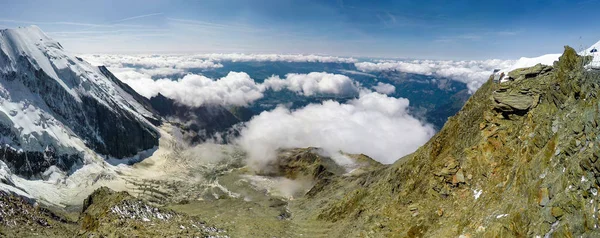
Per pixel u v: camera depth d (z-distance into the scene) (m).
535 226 36.03
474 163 59.97
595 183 31.47
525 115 56.28
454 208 57.41
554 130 44.56
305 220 117.25
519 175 45.88
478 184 56.69
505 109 59.22
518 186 44.66
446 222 55.56
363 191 107.06
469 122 72.69
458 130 75.44
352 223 89.56
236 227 94.94
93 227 72.19
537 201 37.75
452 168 64.25
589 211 30.67
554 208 34.28
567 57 51.50
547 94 52.66
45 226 91.44
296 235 94.19
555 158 39.62
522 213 38.56
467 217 50.19
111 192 110.00
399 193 81.56
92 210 86.00
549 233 33.69
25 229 84.62
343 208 106.62
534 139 47.47
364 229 74.62
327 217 109.38
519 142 53.38
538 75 60.78
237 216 127.25
